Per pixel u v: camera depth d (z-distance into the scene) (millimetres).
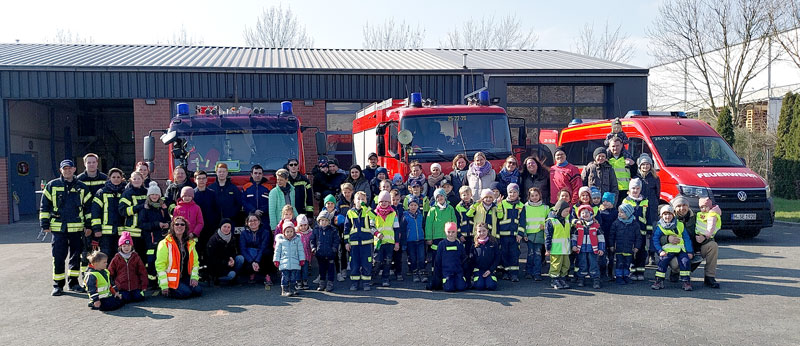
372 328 6758
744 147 28234
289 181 10148
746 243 12688
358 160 15727
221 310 7734
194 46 25922
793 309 7352
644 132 13680
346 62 21609
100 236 8742
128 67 18875
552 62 22500
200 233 9602
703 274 9609
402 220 9375
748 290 8398
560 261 8742
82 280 9062
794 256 10914
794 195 24547
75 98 18844
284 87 19609
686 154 13312
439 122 11625
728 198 12438
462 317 7180
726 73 30625
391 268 10242
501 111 11898
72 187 8844
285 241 8586
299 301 8219
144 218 8789
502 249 9391
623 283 9086
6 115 18734
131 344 6328
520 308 7598
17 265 11273
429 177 10367
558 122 20875
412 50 27156
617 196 10047
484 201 9250
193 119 11000
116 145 29547
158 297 8539
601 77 20578
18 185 21688
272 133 10914
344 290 8938
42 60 19719
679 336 6309
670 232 8547
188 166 10539
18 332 6855
